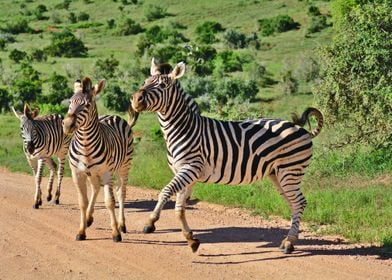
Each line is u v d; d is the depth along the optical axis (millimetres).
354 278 8898
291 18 76312
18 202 14828
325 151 16672
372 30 16156
